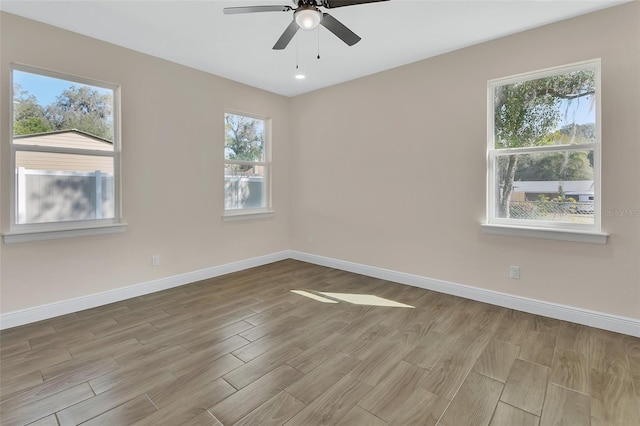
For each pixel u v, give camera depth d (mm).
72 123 2996
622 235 2541
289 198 5109
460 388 1873
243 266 4465
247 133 4559
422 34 2984
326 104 4535
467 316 2904
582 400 1759
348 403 1746
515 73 2980
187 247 3846
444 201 3490
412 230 3758
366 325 2725
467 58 3258
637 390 1835
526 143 3029
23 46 2662
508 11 2600
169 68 3596
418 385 1903
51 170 2895
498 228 3096
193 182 3875
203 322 2777
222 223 4215
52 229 2826
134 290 3387
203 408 1702
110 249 3217
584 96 2729
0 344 2369
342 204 4434
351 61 3613
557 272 2840
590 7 2541
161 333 2564
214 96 4043
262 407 1712
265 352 2277
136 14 2631
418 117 3639
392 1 2443
